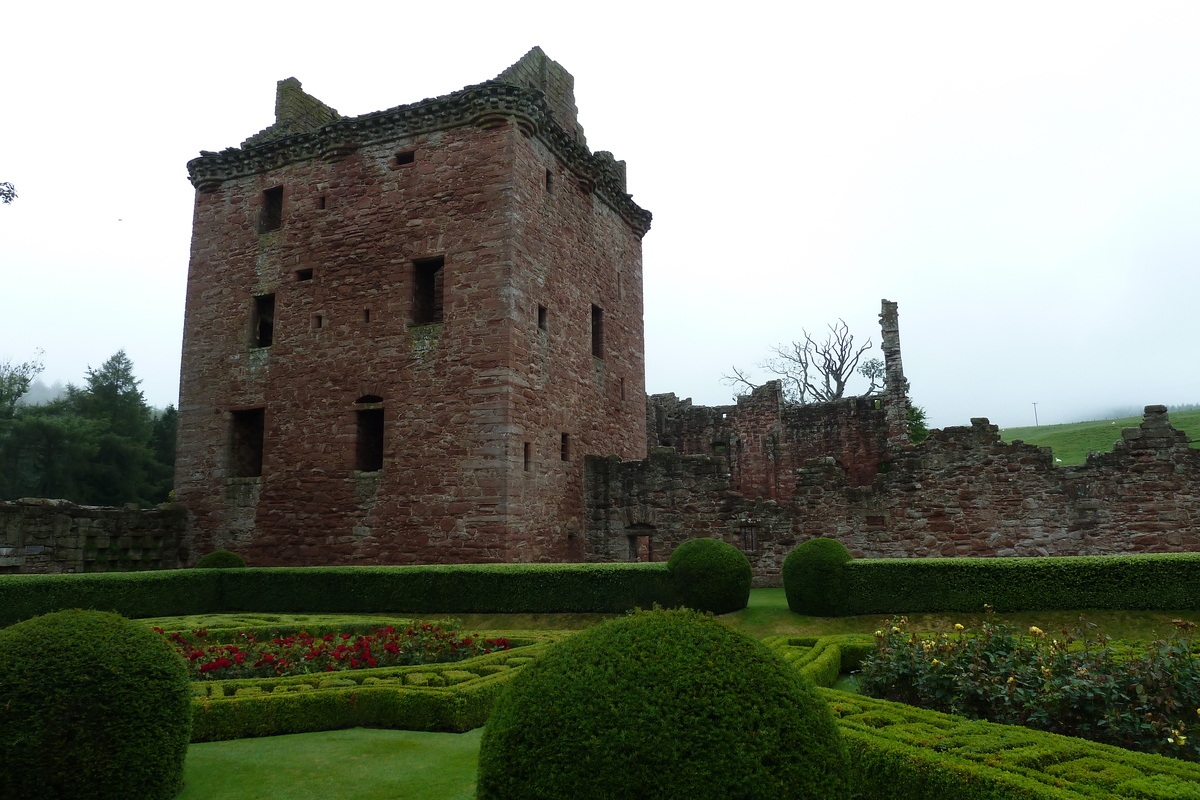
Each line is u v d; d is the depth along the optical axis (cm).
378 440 2017
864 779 505
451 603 1490
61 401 4084
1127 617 1230
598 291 2284
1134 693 610
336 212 2023
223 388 2094
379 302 1933
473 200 1872
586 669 412
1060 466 1758
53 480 3572
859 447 2652
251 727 718
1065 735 604
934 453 1838
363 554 1844
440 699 737
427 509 1797
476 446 1773
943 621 1289
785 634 1276
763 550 1923
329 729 746
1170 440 1692
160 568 1991
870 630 1274
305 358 1997
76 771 509
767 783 374
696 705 388
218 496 2045
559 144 2077
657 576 1430
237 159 2166
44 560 1706
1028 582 1297
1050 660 668
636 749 376
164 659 571
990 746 497
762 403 2789
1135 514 1695
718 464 2003
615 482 2086
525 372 1848
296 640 1040
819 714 414
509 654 933
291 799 555
